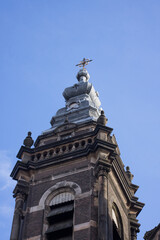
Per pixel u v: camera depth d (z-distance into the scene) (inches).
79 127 1707.7
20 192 1534.2
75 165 1546.5
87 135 1609.3
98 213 1386.6
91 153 1545.3
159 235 1397.6
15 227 1449.3
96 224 1382.9
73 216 1428.4
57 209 1473.9
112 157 1528.1
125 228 1552.7
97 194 1450.5
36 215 1473.9
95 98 2015.3
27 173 1585.9
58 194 1507.1
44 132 1780.3
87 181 1489.9
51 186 1524.4
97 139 1533.0
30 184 1557.6
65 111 1888.5
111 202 1492.4
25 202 1529.3
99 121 1628.9
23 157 1630.2
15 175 1596.9
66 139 1627.7
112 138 1721.2
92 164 1524.4
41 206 1489.9
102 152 1521.9
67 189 1503.4
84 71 2185.0
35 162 1594.5
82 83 2025.1
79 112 1833.2
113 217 1509.6
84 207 1429.6
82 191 1472.7
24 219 1478.8
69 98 1998.0
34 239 1419.8
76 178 1512.1
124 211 1589.6
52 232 1424.7
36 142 1750.7
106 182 1459.2
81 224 1393.9
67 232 1421.0
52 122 1866.4
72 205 1464.1
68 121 1758.1
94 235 1358.3
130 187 1695.4
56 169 1561.3
